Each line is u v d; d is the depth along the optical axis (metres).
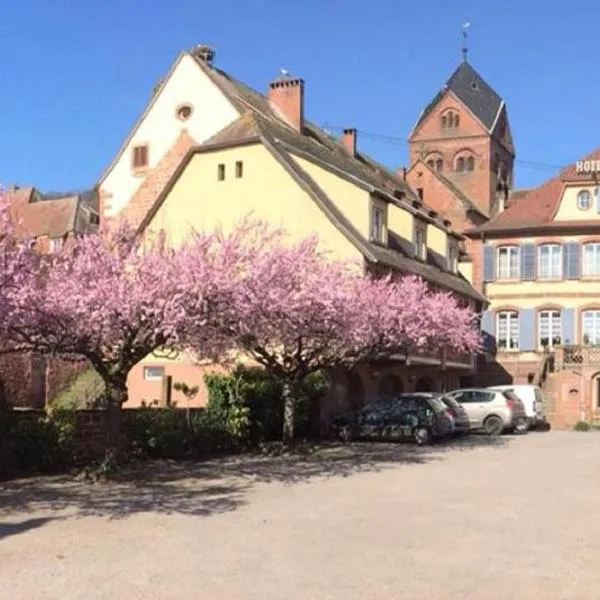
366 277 29.08
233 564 10.30
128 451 22.16
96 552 11.01
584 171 47.09
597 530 12.85
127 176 48.78
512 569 10.13
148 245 23.00
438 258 44.47
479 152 74.81
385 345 27.80
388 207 38.41
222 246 19.59
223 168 36.91
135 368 36.31
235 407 26.38
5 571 9.88
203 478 19.41
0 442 18.94
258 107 46.72
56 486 17.72
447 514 14.31
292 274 21.92
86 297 17.23
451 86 76.44
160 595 8.78
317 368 26.66
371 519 13.77
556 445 29.36
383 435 30.12
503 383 47.38
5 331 17.12
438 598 8.73
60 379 35.06
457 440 31.78
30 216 65.62
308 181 35.81
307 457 24.55
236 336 20.36
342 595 8.81
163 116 47.91
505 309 47.91
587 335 46.59
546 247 47.62
